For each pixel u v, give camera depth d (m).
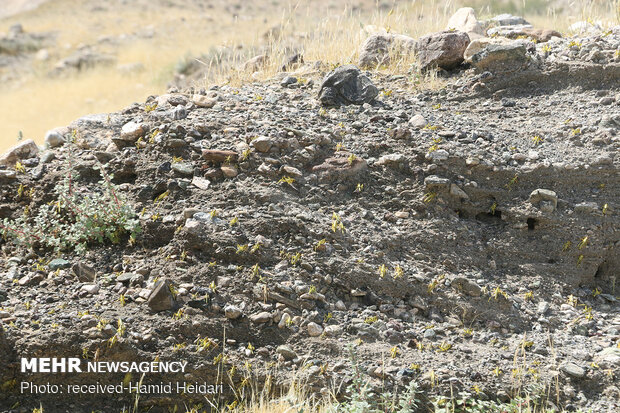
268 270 5.78
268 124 6.91
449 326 5.70
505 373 5.26
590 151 6.82
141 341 5.25
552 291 6.13
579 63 7.87
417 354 5.39
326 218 6.23
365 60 8.95
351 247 6.04
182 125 6.80
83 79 20.39
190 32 25.81
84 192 6.45
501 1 21.53
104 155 6.71
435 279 5.98
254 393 5.15
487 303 5.89
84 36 25.64
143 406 5.15
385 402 4.95
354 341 5.43
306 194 6.41
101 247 6.14
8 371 5.09
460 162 6.64
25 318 5.33
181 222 6.05
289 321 5.47
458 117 7.52
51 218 6.30
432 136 6.93
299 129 6.92
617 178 6.62
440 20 11.03
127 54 22.47
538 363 5.36
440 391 5.11
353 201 6.49
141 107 7.51
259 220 6.04
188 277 5.71
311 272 5.81
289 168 6.45
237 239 5.89
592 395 5.20
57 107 17.31
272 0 30.94
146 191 6.43
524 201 6.50
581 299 6.18
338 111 7.45
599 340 5.69
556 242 6.38
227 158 6.46
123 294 5.63
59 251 6.11
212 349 5.29
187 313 5.46
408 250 6.19
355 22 11.14
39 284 5.76
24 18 28.28
